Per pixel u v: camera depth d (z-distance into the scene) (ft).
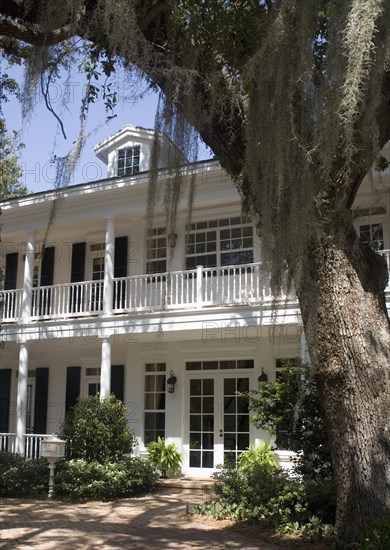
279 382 29.12
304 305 18.43
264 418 29.53
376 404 19.02
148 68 17.83
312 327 17.76
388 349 19.45
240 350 46.03
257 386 44.86
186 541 23.77
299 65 15.78
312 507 25.03
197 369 47.52
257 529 24.93
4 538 24.67
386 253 36.91
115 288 47.70
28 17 19.33
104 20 16.97
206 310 41.70
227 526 26.53
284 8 16.07
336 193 18.25
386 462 18.80
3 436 48.65
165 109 18.10
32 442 46.93
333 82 15.31
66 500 36.11
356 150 15.12
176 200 19.07
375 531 17.46
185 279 47.62
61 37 19.10
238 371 46.11
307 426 27.61
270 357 44.86
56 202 21.57
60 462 38.73
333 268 19.54
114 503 34.83
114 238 48.16
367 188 37.76
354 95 14.40
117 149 54.75
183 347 47.85
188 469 46.03
